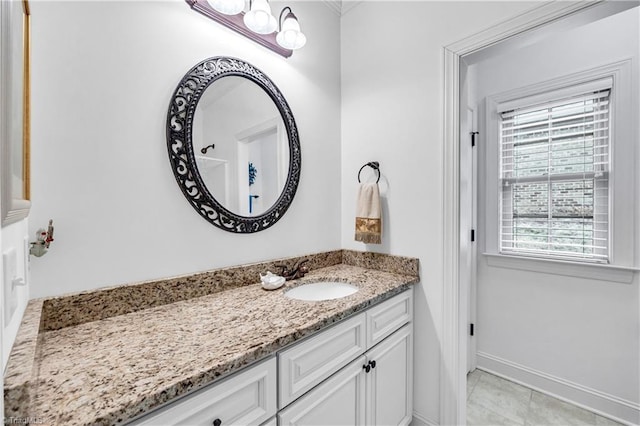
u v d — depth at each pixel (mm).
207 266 1222
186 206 1152
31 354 509
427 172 1481
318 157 1742
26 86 667
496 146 2029
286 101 1552
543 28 1166
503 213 2043
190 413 622
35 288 828
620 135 1577
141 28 1037
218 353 697
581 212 1736
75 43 898
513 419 1608
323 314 964
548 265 1808
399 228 1594
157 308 1026
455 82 1383
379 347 1235
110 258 964
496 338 2039
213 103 1234
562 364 1774
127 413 509
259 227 1407
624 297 1572
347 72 1860
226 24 1274
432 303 1461
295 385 862
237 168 1320
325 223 1787
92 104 928
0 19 414
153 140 1062
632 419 1544
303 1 1656
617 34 1588
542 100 1844
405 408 1433
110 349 720
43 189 838
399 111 1594
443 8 1421
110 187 963
